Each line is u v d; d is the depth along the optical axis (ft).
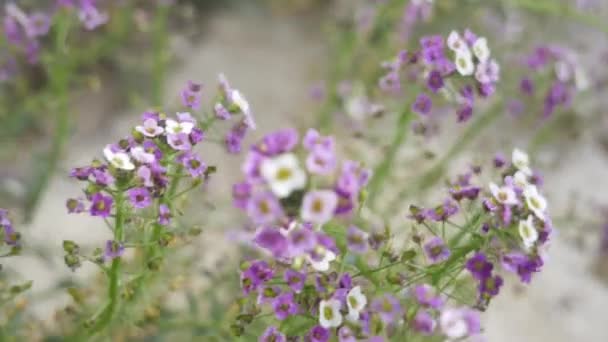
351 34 1.26
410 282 0.77
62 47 1.09
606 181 1.46
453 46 0.84
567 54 1.11
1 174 1.24
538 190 0.82
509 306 1.24
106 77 1.44
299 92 1.53
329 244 0.70
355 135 1.07
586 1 1.48
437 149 1.33
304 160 0.70
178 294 1.07
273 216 0.66
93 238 1.16
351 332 0.72
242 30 1.62
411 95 0.93
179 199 0.86
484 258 0.73
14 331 0.90
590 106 1.49
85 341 0.88
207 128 0.80
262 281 0.75
